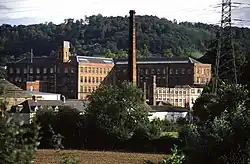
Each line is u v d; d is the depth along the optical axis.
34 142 11.36
